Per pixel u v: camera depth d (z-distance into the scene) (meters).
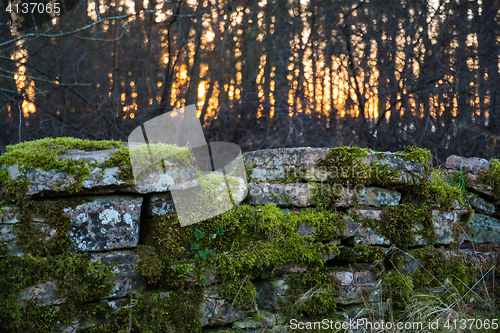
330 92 6.98
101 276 1.93
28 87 6.06
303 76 7.09
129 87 6.95
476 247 2.76
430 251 2.52
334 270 2.36
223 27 7.41
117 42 6.93
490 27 6.77
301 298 2.23
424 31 6.93
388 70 6.89
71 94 6.58
